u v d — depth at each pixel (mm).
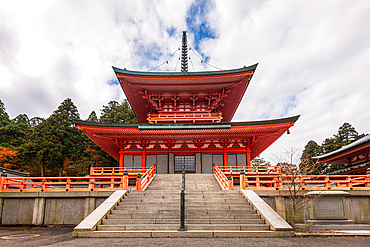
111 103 72125
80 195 16234
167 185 20328
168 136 26844
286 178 15734
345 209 13641
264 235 11227
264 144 31625
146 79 29672
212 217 13125
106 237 11219
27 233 13273
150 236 11203
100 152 58781
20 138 64250
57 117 60000
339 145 56906
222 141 28000
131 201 14945
